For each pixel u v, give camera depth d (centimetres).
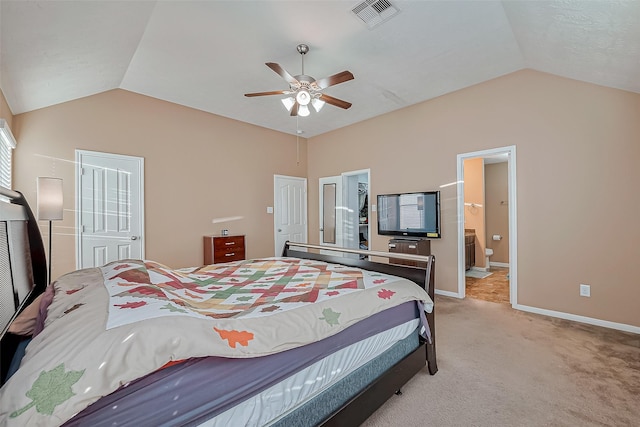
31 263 181
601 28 210
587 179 305
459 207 400
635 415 166
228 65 323
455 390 191
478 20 256
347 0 230
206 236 453
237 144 500
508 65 336
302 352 123
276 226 555
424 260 207
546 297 331
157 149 411
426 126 433
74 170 346
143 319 97
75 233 346
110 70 314
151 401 86
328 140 576
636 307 279
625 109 285
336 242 564
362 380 154
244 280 209
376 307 161
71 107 345
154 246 406
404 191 459
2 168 274
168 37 272
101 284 140
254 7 235
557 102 323
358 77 359
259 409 109
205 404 96
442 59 320
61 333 88
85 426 75
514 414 168
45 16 193
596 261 300
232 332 109
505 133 359
